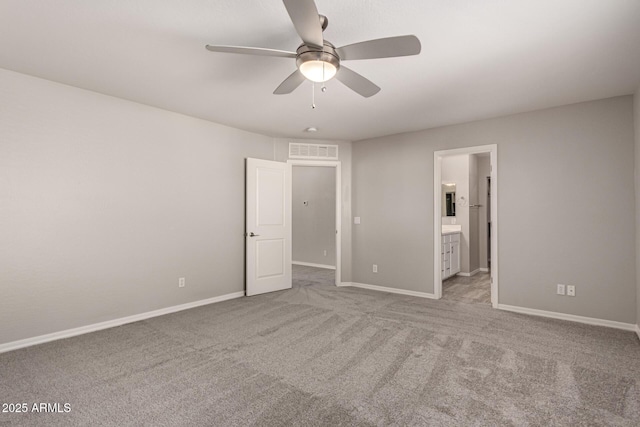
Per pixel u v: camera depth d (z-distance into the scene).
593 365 2.51
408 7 1.93
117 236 3.46
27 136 2.91
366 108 3.74
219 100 3.54
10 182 2.83
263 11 2.00
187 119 4.08
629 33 2.19
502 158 4.00
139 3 1.92
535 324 3.45
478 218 6.94
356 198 5.38
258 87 3.17
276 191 5.00
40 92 2.98
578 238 3.54
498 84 3.05
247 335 3.14
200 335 3.15
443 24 2.10
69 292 3.14
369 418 1.87
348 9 1.95
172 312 3.89
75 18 2.07
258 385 2.23
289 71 2.82
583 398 2.06
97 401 2.04
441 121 4.25
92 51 2.49
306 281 5.75
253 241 4.72
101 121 3.35
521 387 2.20
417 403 2.02
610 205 3.38
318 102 3.56
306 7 1.55
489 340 3.01
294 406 1.98
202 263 4.23
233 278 4.61
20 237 2.87
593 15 2.00
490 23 2.09
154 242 3.76
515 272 3.91
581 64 2.65
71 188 3.16
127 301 3.53
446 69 2.75
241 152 4.71
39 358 2.64
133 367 2.49
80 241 3.21
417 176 4.73
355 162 5.39
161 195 3.83
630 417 1.87
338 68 2.08
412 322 3.52
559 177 3.65
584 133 3.51
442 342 2.96
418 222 4.72
